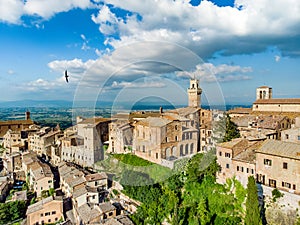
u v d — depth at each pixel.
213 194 38.12
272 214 33.09
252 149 39.16
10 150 95.12
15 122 111.81
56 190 57.78
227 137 44.50
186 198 38.53
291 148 33.44
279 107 67.62
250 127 52.91
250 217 31.38
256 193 31.45
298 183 31.55
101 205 43.50
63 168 57.81
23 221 50.16
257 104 72.25
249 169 36.09
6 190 63.12
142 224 39.19
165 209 38.72
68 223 45.81
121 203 43.53
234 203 37.06
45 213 49.03
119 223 38.50
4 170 78.19
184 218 37.19
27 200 56.53
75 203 47.72
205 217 36.91
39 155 82.75
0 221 49.84
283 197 32.41
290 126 54.81
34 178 61.25
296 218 30.94
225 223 35.84
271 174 34.12
